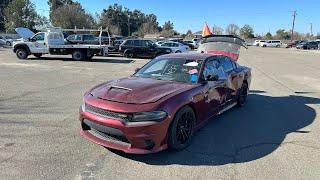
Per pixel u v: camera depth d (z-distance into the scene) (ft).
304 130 22.88
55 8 269.23
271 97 34.96
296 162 17.26
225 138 20.77
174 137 17.72
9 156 16.99
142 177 15.17
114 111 16.62
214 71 23.35
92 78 47.55
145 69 23.03
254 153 18.39
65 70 56.90
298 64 83.51
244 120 25.03
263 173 15.88
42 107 27.63
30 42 78.95
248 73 30.40
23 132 20.77
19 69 56.49
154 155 17.70
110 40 102.53
